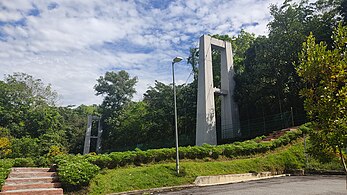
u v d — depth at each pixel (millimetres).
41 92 42750
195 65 32812
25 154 24891
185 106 32625
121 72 53219
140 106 43844
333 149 4086
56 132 36344
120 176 10727
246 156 15203
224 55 26984
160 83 38125
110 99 50844
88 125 49719
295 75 22562
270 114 25188
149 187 10406
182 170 11945
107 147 47531
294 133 17438
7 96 37844
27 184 9180
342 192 8078
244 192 8953
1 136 29484
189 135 32281
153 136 38344
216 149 14586
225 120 25766
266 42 24578
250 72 25672
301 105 22766
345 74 3977
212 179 11852
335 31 4293
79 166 9953
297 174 13672
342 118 3928
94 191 9547
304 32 22688
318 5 24297
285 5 24234
